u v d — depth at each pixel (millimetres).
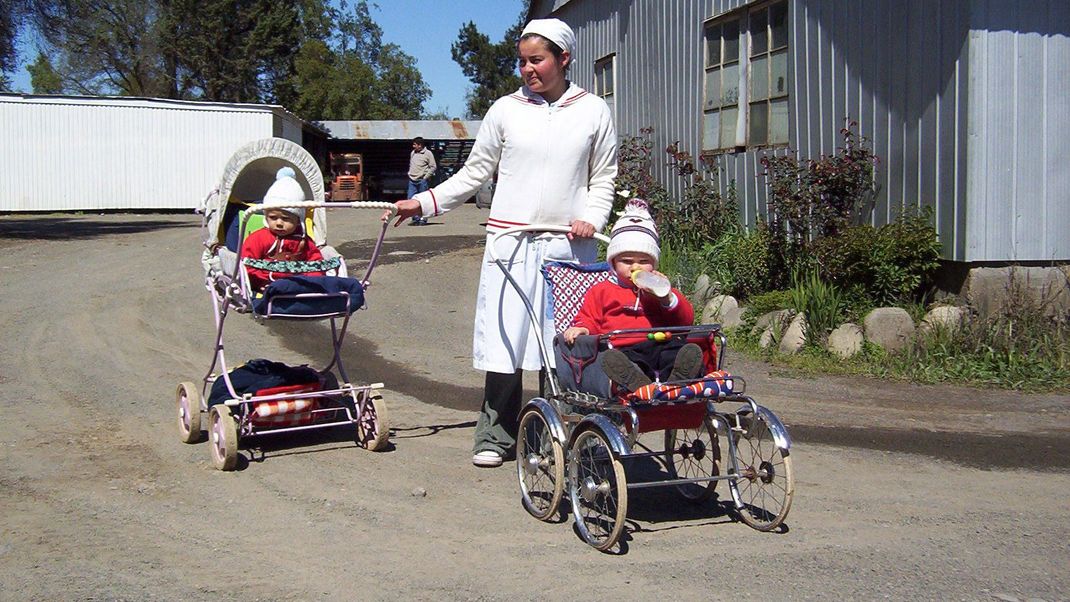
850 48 10125
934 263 9070
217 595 4117
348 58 70500
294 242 6320
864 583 4258
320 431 6840
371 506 5289
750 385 8273
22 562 4461
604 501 4852
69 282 13609
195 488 5570
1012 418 7258
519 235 5711
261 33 51031
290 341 10305
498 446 5996
